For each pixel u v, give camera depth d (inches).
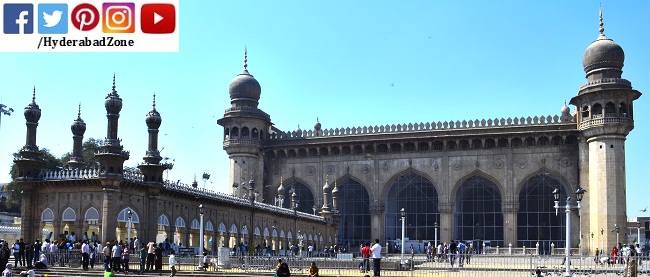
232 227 1653.5
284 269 732.0
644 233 3503.9
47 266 1047.0
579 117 2126.0
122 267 1055.0
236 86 2460.6
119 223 1259.8
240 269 1104.2
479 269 1074.1
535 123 2206.0
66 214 1251.8
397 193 2369.6
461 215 2287.2
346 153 2423.7
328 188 2258.9
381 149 2385.6
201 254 1132.5
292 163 2479.1
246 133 2428.6
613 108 2032.5
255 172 2422.5
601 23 2156.7
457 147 2295.8
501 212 2245.3
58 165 2379.4
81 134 1455.5
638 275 944.3
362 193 2406.5
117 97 1229.7
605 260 1216.8
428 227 2313.0
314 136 2453.2
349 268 1161.4
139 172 1330.0
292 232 1993.1
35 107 1312.7
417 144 2333.9
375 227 2338.8
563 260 1386.6
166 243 1262.3
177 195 1396.4
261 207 1784.0
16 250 1036.5
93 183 1219.9
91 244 1131.3
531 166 2201.0
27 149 1295.5
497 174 2234.3
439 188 2290.8
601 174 2010.3
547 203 2201.0
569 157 2164.1
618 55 2078.0
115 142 1219.9
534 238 2196.1
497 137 2233.0
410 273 1071.6
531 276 933.2
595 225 2014.0
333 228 2277.3
